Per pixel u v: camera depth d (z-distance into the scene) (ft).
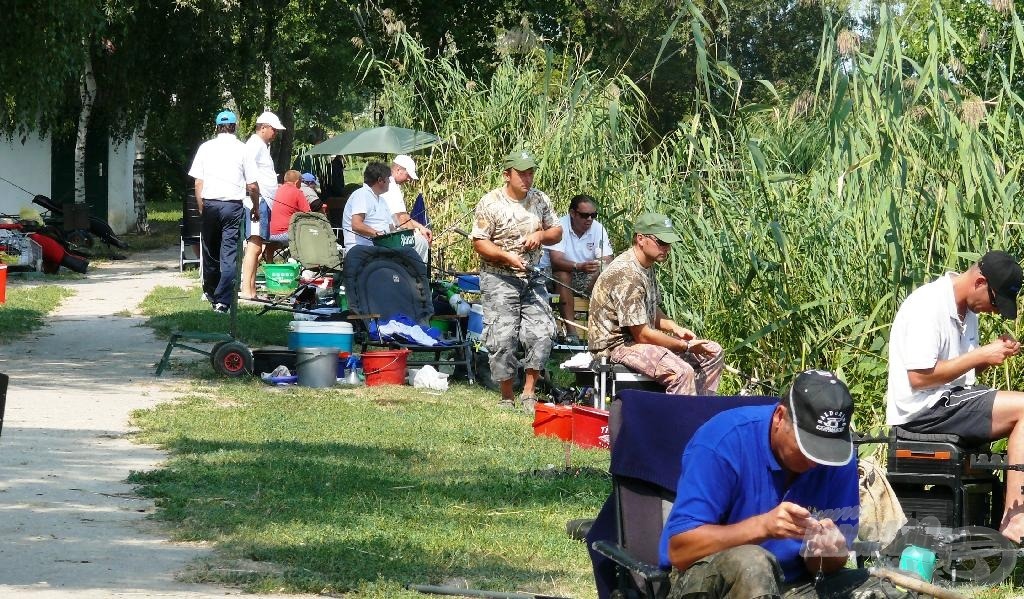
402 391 66.69
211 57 169.58
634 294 52.47
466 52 148.05
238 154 90.27
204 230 90.94
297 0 189.98
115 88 169.07
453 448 52.21
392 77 104.06
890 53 48.62
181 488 42.88
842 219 51.47
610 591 27.35
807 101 54.60
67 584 32.01
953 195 45.39
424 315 72.13
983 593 32.86
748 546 23.13
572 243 72.43
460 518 40.68
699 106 56.54
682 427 27.12
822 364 52.54
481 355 72.79
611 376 57.62
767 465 23.79
